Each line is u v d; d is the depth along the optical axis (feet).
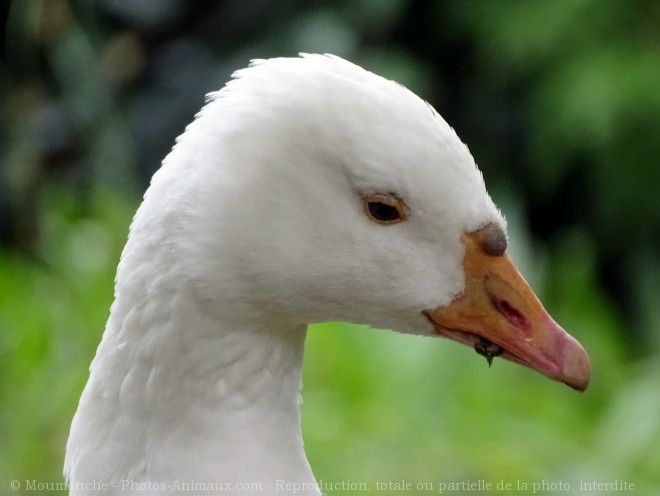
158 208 13.23
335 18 33.53
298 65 13.05
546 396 27.27
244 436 13.82
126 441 13.76
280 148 12.83
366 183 12.87
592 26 32.73
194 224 13.01
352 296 13.43
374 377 26.02
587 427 26.66
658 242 34.45
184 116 33.19
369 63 33.24
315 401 25.17
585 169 33.81
